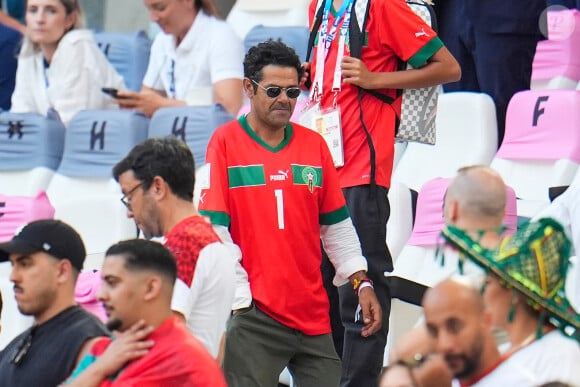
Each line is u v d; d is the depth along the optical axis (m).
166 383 14.40
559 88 28.28
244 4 35.47
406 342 12.77
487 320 12.95
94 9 39.25
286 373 24.23
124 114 30.25
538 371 13.02
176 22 31.27
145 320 14.64
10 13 37.06
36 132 30.84
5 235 28.23
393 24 21.00
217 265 16.67
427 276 23.50
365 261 19.77
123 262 14.66
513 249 13.30
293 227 19.11
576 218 19.97
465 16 28.70
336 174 19.66
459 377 12.80
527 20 28.36
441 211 24.08
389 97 21.11
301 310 19.16
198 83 31.28
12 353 15.51
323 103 21.30
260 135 19.33
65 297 15.64
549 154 26.52
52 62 32.28
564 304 13.30
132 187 16.70
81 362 14.97
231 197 19.14
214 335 16.75
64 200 27.97
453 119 28.06
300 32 31.64
